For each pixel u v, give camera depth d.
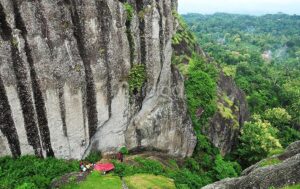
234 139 41.91
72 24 22.95
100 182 23.17
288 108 59.75
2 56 20.81
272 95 65.56
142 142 29.28
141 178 24.81
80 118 24.75
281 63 129.38
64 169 24.00
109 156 27.50
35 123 23.06
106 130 26.91
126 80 26.56
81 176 23.44
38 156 23.97
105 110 25.98
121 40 25.34
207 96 37.25
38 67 22.11
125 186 23.31
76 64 23.56
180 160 31.83
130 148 28.86
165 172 27.19
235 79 66.56
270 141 39.34
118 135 27.72
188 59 39.78
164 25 29.12
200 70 39.00
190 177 28.27
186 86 36.41
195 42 47.81
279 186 20.34
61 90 23.30
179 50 39.91
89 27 23.58
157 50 28.31
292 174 20.50
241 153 40.28
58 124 23.92
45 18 21.73
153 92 29.12
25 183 21.25
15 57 21.20
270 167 22.14
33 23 21.36
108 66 25.17
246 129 42.09
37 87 22.44
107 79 25.34
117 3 24.56
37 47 21.78
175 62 36.22
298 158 21.70
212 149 36.75
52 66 22.58
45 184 22.47
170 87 30.75
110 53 25.00
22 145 23.12
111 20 24.47
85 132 25.38
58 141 24.36
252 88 66.44
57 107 23.52
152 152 30.03
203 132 36.81
